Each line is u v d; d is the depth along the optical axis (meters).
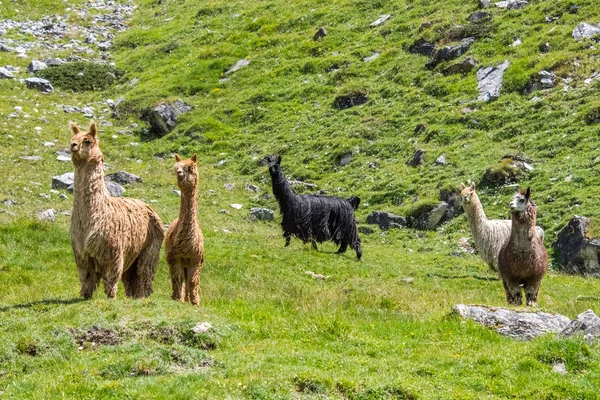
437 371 11.41
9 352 11.23
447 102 36.88
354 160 35.00
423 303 17.22
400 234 29.09
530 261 16.16
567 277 23.59
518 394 10.57
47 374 10.72
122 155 37.84
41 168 32.78
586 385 10.70
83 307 12.85
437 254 26.50
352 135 36.66
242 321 13.60
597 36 37.50
